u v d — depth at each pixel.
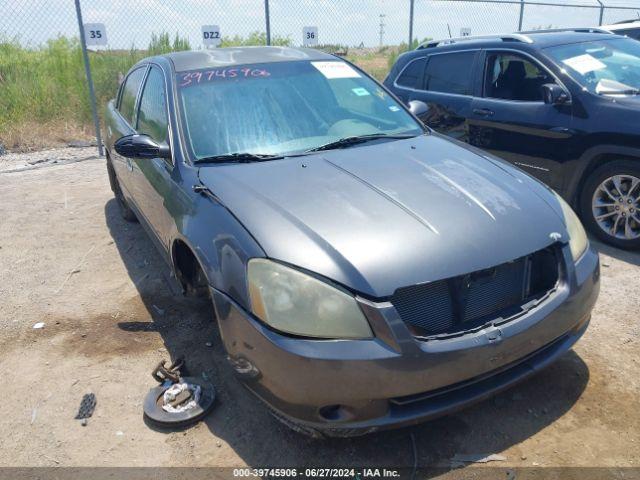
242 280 2.38
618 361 3.07
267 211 2.56
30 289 4.31
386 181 2.82
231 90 3.56
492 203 2.67
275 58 3.98
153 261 4.71
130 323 3.74
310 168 2.99
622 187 4.49
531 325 2.38
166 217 3.24
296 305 2.22
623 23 8.45
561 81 4.85
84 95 10.27
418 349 2.18
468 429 2.63
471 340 2.25
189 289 3.39
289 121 3.45
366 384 2.16
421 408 2.28
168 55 4.20
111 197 6.54
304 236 2.38
